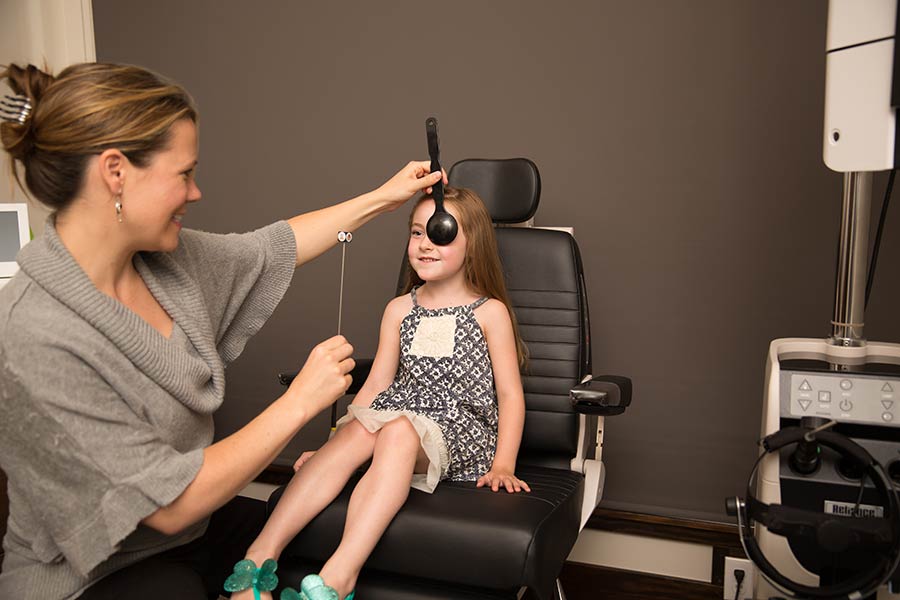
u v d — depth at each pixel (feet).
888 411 4.28
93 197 3.41
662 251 6.83
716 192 6.63
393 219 7.57
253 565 4.03
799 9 6.25
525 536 4.06
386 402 5.30
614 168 6.89
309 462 4.68
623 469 7.08
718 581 6.61
